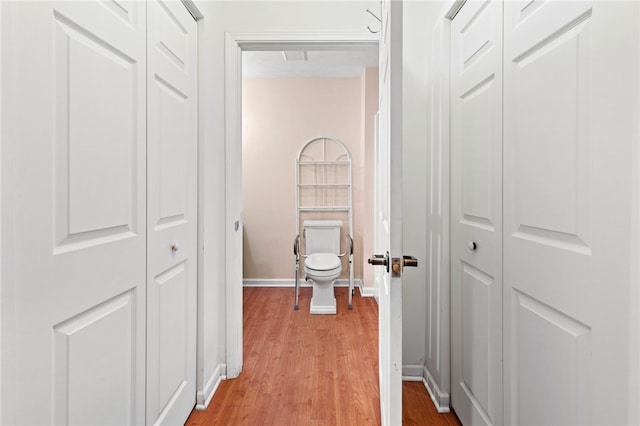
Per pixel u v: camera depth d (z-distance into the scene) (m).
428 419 1.63
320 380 1.96
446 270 1.70
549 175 0.96
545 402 0.98
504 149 1.20
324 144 3.86
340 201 3.88
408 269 1.96
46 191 0.76
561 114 0.90
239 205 2.06
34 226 0.73
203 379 1.71
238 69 2.03
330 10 1.98
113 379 1.02
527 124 1.06
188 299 1.60
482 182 1.35
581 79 0.83
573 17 0.85
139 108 1.15
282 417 1.63
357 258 3.88
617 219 0.72
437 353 1.76
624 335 0.71
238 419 1.62
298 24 1.97
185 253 1.55
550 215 0.95
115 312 1.03
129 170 1.10
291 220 3.91
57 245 0.80
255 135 3.89
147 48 1.20
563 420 0.90
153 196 1.25
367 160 3.61
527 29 1.05
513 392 1.15
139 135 1.15
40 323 0.75
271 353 2.30
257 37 1.97
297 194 3.85
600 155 0.77
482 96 1.35
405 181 1.94
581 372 0.84
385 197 1.48
